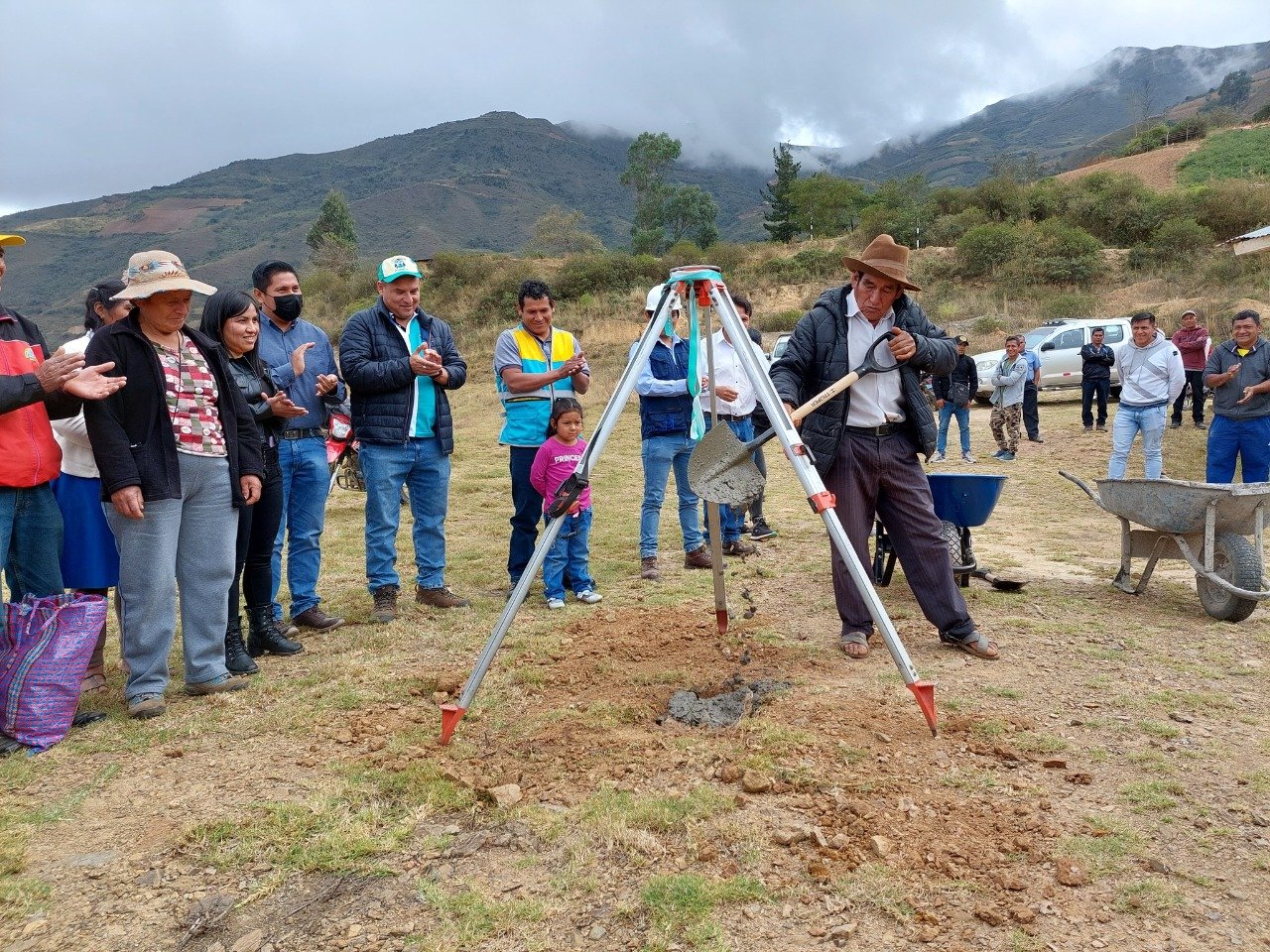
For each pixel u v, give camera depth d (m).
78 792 3.35
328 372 5.57
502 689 4.30
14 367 3.94
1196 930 2.47
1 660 3.82
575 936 2.50
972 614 5.52
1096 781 3.29
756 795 3.20
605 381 25.42
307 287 54.38
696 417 4.43
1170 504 5.54
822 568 6.83
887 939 2.45
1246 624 5.32
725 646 4.91
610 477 12.57
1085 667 4.50
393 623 5.54
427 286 47.06
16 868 2.85
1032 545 7.97
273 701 4.25
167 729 3.92
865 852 2.84
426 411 5.68
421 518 5.93
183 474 4.23
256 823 3.07
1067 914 2.54
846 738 3.62
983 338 28.56
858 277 4.49
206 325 4.79
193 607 4.34
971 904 2.58
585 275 44.09
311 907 2.64
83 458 4.49
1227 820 3.02
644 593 6.18
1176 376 9.58
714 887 2.66
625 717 3.94
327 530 9.14
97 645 4.55
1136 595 6.05
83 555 4.51
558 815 3.11
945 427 14.59
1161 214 43.09
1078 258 37.91
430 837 2.99
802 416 4.01
